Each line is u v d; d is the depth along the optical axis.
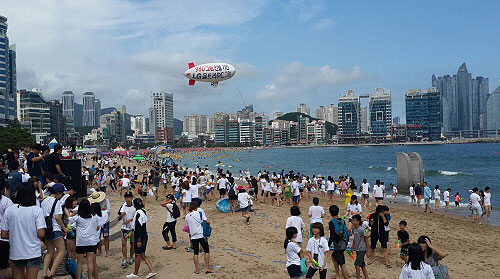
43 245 8.48
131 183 27.08
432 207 25.48
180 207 20.86
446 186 43.12
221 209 20.31
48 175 9.91
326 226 17.16
